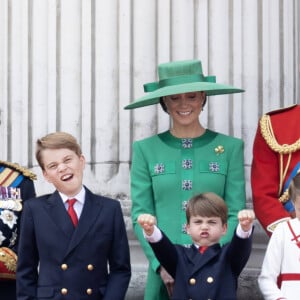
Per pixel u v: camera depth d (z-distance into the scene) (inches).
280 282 703.1
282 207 749.9
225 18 875.4
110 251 702.5
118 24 882.8
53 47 897.5
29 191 742.5
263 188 761.0
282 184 762.8
